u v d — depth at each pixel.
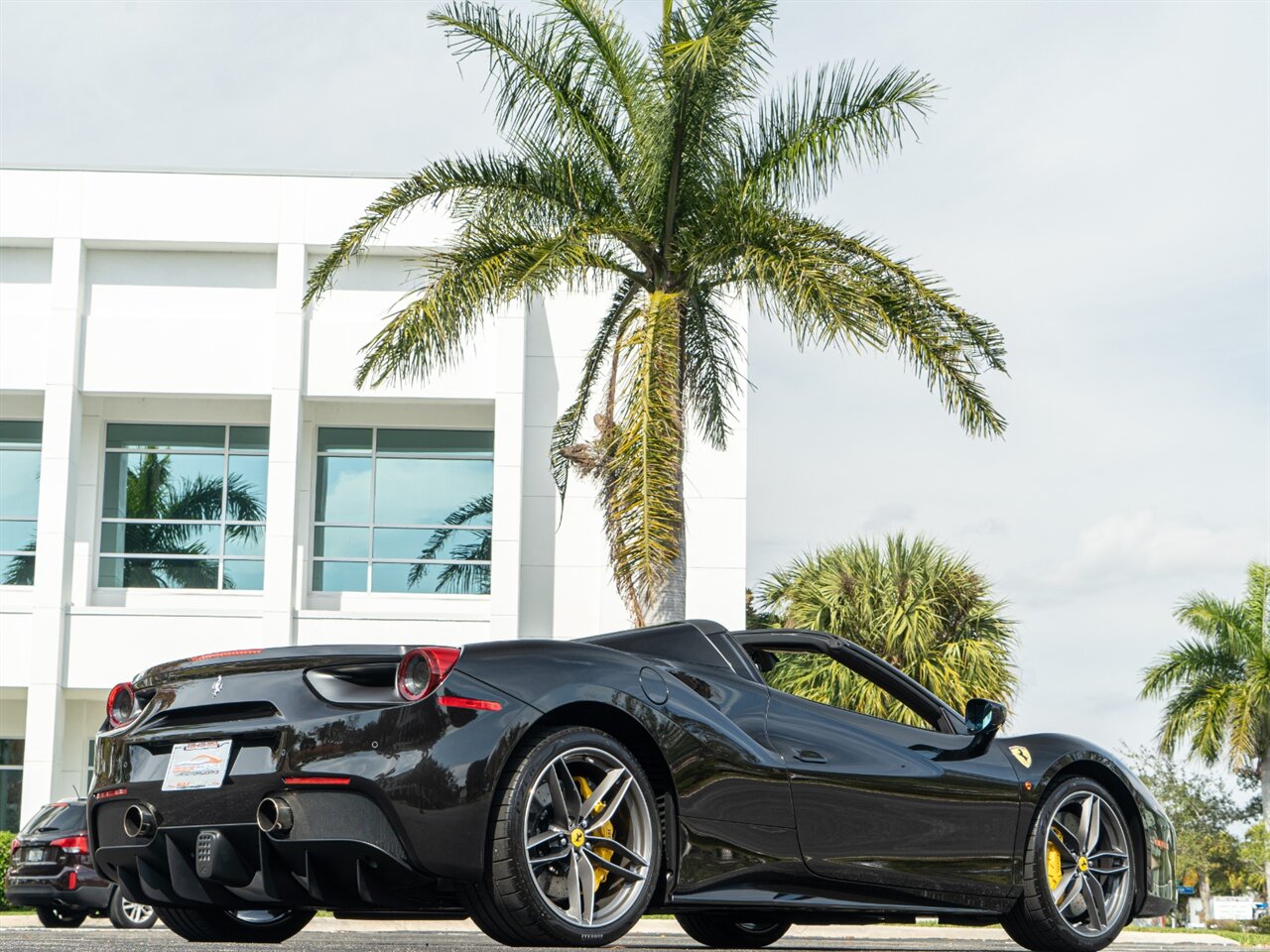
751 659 4.66
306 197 21.89
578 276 13.31
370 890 3.73
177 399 22.44
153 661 21.06
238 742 3.88
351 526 22.38
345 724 3.73
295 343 21.62
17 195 21.81
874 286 12.48
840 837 4.43
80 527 22.03
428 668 3.74
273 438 21.42
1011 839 4.86
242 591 22.23
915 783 4.64
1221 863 57.28
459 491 22.56
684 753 4.12
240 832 3.80
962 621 19.14
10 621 21.03
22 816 20.42
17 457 22.42
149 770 4.07
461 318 12.75
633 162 13.09
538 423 22.05
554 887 3.93
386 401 22.03
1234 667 26.83
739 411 21.64
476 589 22.34
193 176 21.94
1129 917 5.14
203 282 22.28
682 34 12.41
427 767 3.66
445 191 13.20
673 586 11.70
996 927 12.89
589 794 3.99
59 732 20.89
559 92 13.10
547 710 3.85
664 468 11.64
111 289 22.22
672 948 5.38
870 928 12.77
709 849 4.14
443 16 12.98
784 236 12.67
